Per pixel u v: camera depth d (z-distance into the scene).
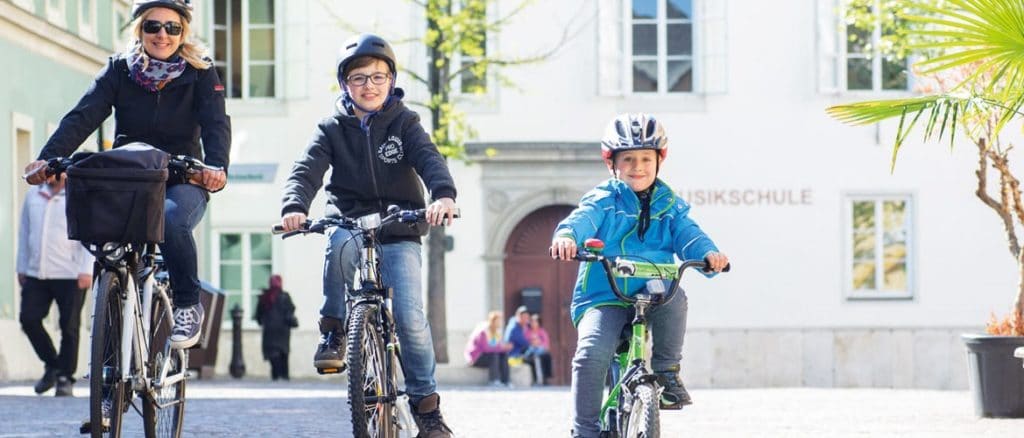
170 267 11.38
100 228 10.59
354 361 10.27
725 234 44.53
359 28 44.44
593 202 10.55
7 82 30.95
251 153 44.75
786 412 22.41
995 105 15.73
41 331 22.39
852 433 18.09
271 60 44.91
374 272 10.90
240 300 44.44
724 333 44.41
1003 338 20.05
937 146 44.66
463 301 44.47
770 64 44.47
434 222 10.80
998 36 14.94
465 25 39.94
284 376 41.31
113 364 10.64
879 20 28.81
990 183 44.41
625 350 10.44
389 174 11.42
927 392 31.31
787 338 44.41
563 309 45.16
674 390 10.28
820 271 44.53
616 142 10.58
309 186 11.26
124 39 38.94
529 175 44.56
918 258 44.66
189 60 11.67
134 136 11.78
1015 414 20.19
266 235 44.53
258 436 16.25
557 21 44.34
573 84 44.53
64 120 11.55
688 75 44.69
